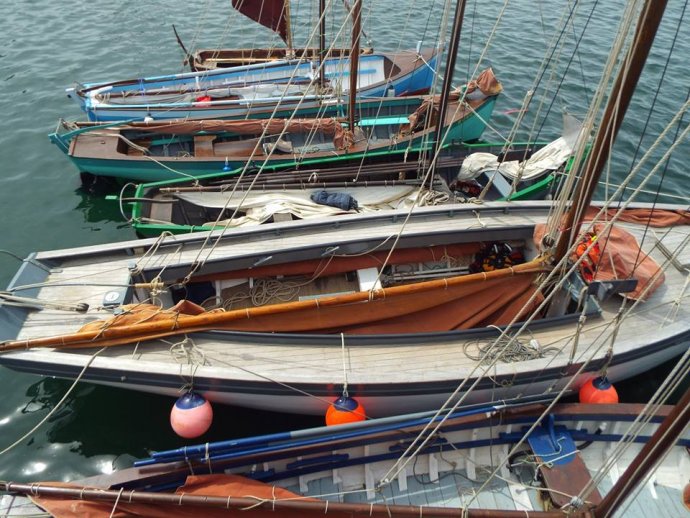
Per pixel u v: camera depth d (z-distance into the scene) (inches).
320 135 608.7
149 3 1128.8
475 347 313.6
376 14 1088.8
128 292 335.0
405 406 309.4
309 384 287.7
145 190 502.9
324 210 449.7
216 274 362.9
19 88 788.0
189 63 795.4
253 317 315.6
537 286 336.2
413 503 279.9
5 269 490.6
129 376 289.0
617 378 346.3
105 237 537.3
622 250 340.5
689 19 1083.9
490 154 529.7
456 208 400.8
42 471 320.5
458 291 331.0
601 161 266.1
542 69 405.1
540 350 309.7
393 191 505.4
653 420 291.0
